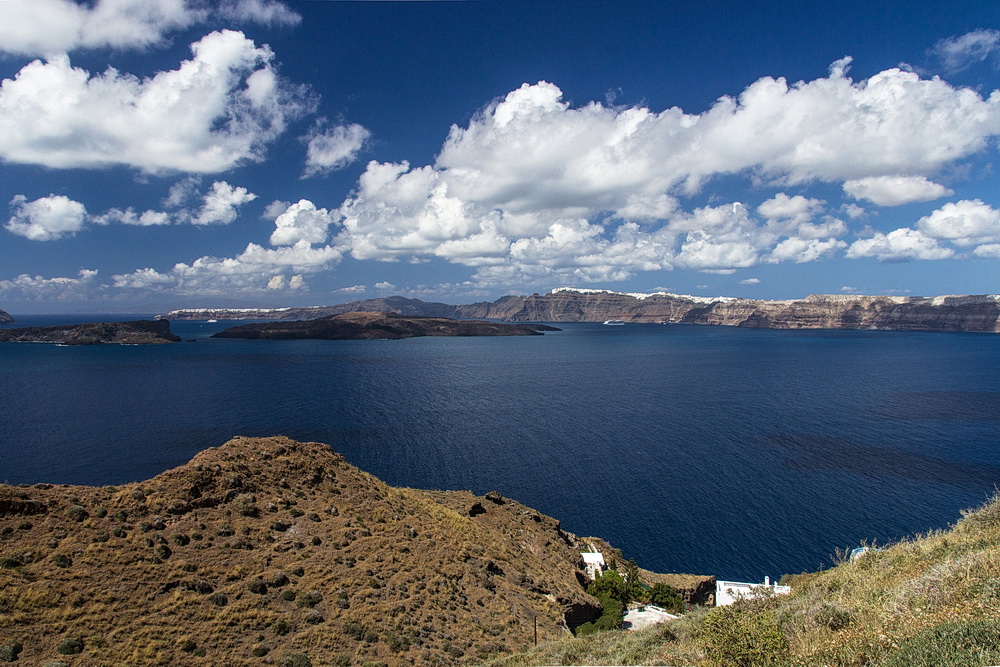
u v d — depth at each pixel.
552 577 41.16
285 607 26.59
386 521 38.09
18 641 20.22
